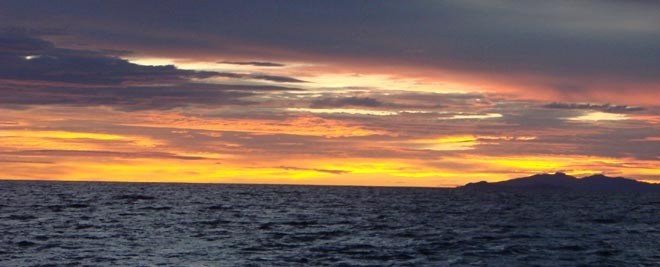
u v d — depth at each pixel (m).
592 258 51.56
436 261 49.53
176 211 102.56
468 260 50.12
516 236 67.12
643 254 53.91
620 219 94.38
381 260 49.62
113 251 52.69
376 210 113.44
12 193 165.25
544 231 73.00
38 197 144.12
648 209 127.94
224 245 57.34
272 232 69.38
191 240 60.91
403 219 90.31
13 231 66.25
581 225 82.12
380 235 67.06
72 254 50.72
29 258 48.41
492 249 56.25
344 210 112.31
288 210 110.44
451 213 106.31
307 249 55.09
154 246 56.12
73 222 78.31
